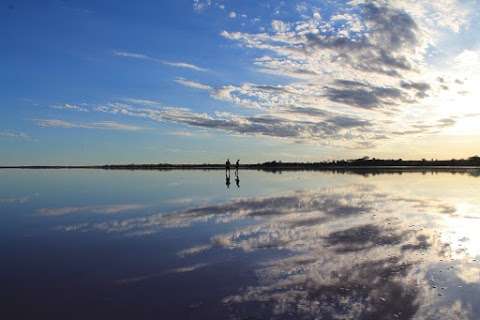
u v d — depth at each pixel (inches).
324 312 274.4
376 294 306.2
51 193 1119.6
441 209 741.3
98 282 330.6
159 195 1037.2
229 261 394.9
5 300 291.0
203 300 293.6
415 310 277.4
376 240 484.1
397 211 718.5
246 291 311.7
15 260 397.7
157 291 310.3
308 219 635.5
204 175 2415.1
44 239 494.9
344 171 3088.1
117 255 416.8
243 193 1085.1
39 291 309.3
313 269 368.2
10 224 601.6
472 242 472.7
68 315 265.7
